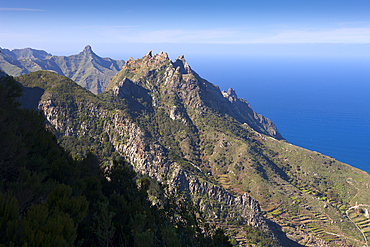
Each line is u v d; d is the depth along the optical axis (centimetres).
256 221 17012
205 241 2198
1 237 992
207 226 2392
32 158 2212
